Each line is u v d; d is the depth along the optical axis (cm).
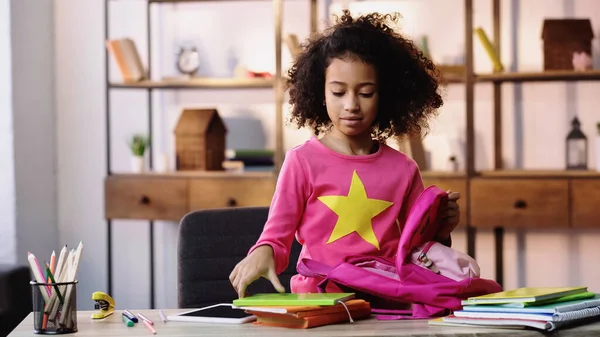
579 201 348
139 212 380
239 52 407
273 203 153
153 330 131
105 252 421
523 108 387
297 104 166
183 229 199
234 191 370
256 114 407
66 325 133
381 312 144
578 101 384
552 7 385
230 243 201
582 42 363
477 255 392
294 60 171
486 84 389
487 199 353
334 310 135
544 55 365
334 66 148
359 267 146
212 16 408
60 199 423
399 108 163
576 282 386
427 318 139
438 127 392
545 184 350
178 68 393
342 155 154
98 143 420
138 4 414
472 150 357
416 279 141
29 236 396
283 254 146
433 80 170
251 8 405
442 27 389
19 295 298
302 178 152
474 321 129
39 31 406
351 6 394
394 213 153
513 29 387
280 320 133
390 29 161
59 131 422
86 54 420
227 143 410
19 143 388
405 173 155
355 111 147
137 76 386
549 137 386
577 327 127
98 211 421
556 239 387
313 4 380
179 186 375
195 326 135
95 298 150
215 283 199
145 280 418
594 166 382
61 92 421
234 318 138
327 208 151
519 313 127
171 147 415
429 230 150
